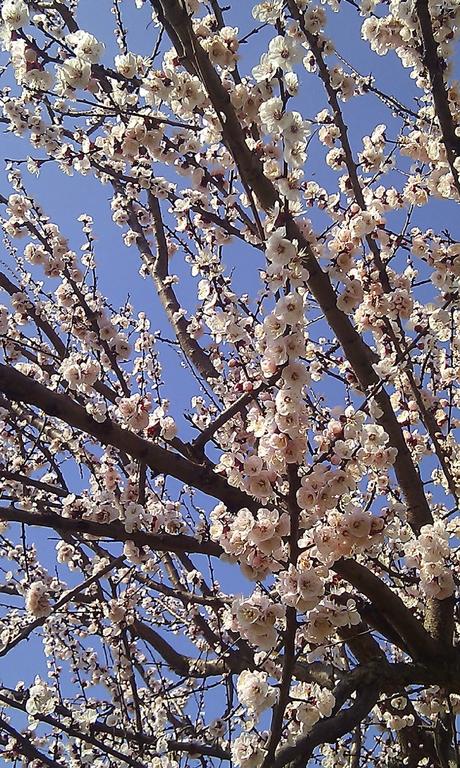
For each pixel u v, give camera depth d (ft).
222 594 16.70
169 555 17.40
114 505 12.05
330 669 11.90
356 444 8.56
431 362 17.75
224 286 14.32
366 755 16.19
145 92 10.99
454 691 11.52
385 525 9.11
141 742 13.24
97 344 13.98
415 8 12.02
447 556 10.75
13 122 14.64
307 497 8.02
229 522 9.04
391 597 11.17
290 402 7.71
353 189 13.26
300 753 8.71
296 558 7.99
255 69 8.14
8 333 16.26
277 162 9.70
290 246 7.75
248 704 8.08
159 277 19.07
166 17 9.30
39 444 14.82
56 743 16.47
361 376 12.10
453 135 12.51
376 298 13.26
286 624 7.95
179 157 12.80
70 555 16.71
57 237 16.25
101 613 15.79
